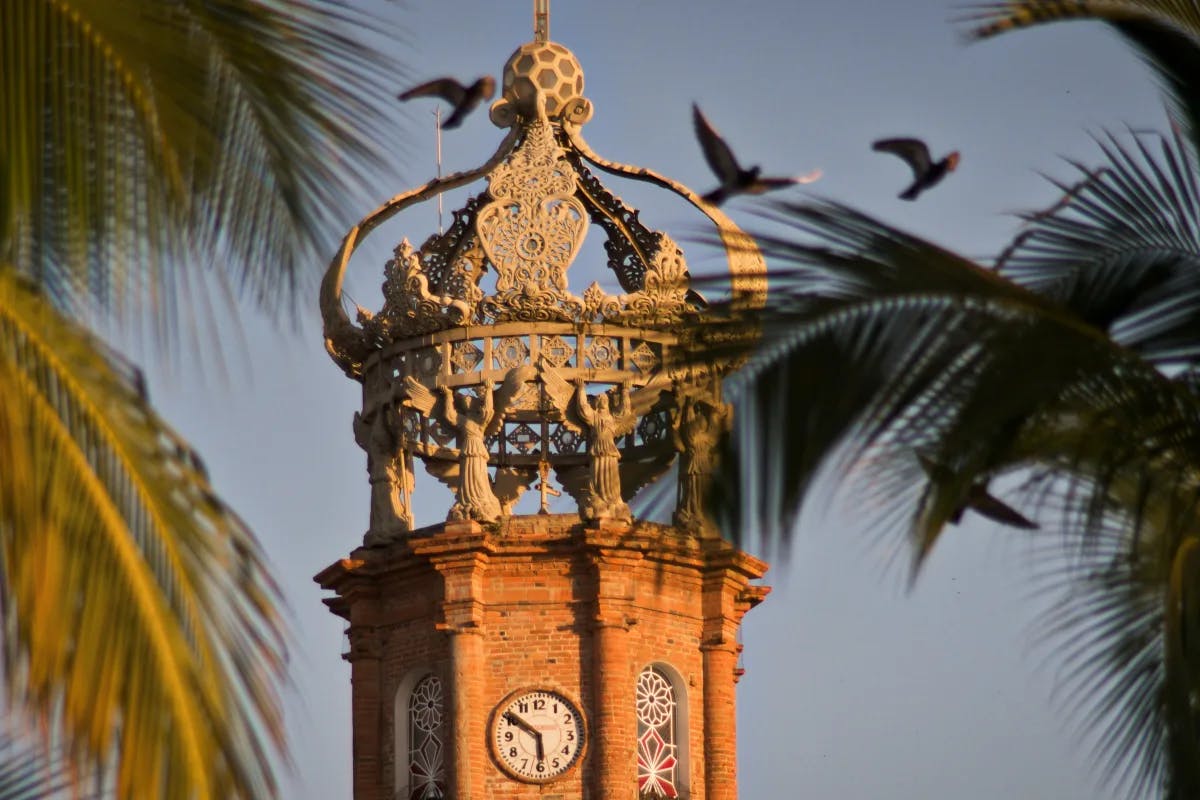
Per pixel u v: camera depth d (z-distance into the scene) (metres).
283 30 36.28
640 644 83.88
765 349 41.44
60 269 34.31
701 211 84.44
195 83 35.47
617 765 82.62
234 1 36.12
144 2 35.19
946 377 41.00
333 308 86.94
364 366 86.81
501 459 86.25
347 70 36.59
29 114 34.00
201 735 31.67
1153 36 45.09
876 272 41.22
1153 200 44.78
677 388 42.75
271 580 32.47
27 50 34.09
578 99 86.00
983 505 43.31
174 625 31.97
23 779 38.94
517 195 84.50
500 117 86.00
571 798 82.69
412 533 85.81
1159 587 44.84
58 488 31.91
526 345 84.06
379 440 86.06
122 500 32.25
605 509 83.62
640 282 85.12
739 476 41.31
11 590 31.45
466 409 84.12
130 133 34.91
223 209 36.22
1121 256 44.53
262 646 32.28
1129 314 43.75
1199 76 45.16
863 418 40.97
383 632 85.62
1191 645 42.19
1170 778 42.22
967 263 41.59
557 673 83.56
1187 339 43.59
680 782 84.06
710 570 85.25
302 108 36.47
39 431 32.03
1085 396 41.84
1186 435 42.06
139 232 34.72
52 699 31.20
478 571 83.69
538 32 86.88
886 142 46.03
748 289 43.06
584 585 83.94
